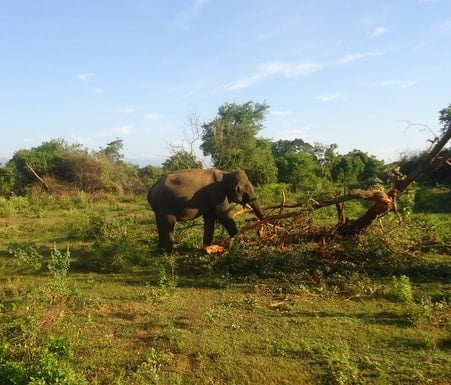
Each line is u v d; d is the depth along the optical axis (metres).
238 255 9.92
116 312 7.69
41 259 11.23
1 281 9.59
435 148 9.72
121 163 41.34
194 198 11.37
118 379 5.44
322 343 6.32
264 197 22.92
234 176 11.44
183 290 8.84
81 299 8.03
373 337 6.51
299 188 25.75
